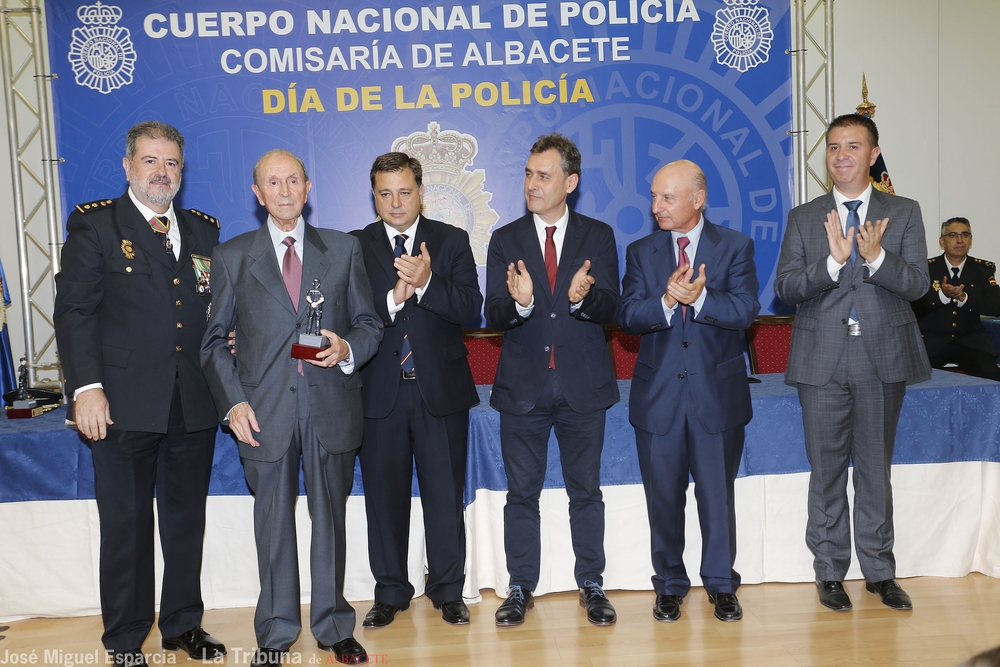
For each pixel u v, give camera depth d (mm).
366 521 2795
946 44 4520
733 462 2627
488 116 4117
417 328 2564
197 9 3971
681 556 2715
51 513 2793
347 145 4094
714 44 4105
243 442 2295
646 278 2652
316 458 2324
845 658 2354
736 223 4191
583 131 4133
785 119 4148
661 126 4141
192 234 2447
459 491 2686
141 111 3990
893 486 2902
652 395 2605
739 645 2461
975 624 2559
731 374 2590
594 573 2736
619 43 4094
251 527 2867
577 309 2445
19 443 2762
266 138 4055
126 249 2291
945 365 4535
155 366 2305
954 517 2932
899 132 4578
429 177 4141
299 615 2385
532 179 2523
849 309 2617
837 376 2645
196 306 2387
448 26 4066
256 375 2270
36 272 4305
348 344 2287
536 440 2662
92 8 3936
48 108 3996
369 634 2611
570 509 2740
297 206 2252
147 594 2428
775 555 2928
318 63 4043
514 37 4086
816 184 4383
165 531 2488
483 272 4203
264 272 2270
